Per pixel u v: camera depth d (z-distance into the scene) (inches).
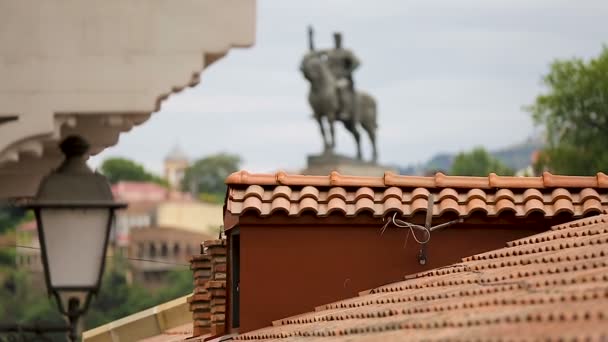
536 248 717.3
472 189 799.1
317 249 776.9
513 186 802.8
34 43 521.0
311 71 3467.0
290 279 773.9
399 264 781.9
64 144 518.3
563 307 515.8
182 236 5516.7
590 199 803.4
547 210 797.2
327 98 3479.3
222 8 527.8
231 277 813.2
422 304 634.2
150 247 5502.0
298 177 786.8
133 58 524.1
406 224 779.4
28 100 518.9
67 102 520.4
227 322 822.5
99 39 522.9
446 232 790.5
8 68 519.5
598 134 2886.3
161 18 526.3
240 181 781.9
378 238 782.5
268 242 775.1
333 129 3476.9
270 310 770.8
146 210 5954.7
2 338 524.4
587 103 2886.3
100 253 506.6
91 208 507.5
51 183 507.8
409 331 557.9
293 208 774.5
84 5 522.9
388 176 796.0
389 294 723.4
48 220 505.7
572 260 645.9
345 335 608.1
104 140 541.0
